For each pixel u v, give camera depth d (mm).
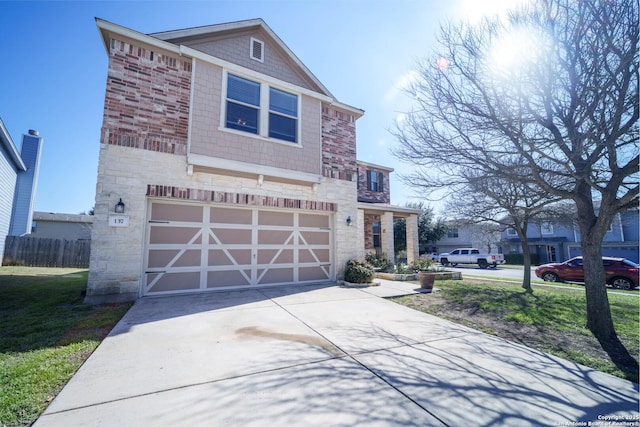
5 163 13656
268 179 8086
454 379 2947
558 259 25109
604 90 3930
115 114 6301
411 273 11758
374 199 18375
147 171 6488
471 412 2357
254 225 7980
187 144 6902
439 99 5473
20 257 14750
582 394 2750
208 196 7168
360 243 13336
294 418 2188
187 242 7051
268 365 3117
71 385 2607
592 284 4988
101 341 3754
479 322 5363
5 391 2479
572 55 4367
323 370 3029
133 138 6410
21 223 17469
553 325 5207
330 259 9273
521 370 3262
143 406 2303
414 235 15562
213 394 2506
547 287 10422
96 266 5863
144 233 6551
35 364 3025
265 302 6164
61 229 20375
